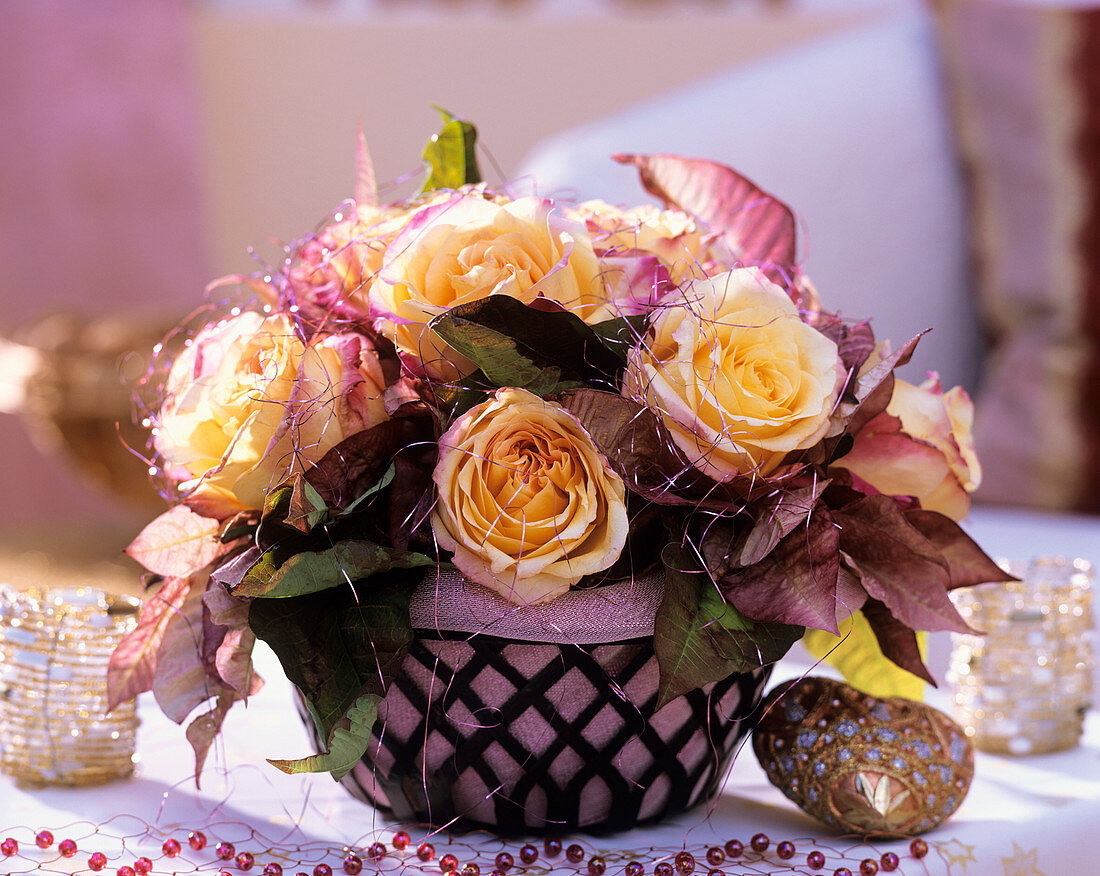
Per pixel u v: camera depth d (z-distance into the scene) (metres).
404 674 0.93
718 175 1.01
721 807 1.02
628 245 0.96
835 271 1.91
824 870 0.94
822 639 1.01
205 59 3.34
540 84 3.22
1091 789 1.04
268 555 0.90
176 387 0.97
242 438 0.92
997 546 1.45
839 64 2.00
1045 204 1.84
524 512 0.89
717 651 0.90
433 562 0.90
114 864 0.95
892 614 0.95
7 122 3.49
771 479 0.91
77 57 3.45
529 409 0.90
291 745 1.10
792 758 0.97
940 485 0.98
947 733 0.97
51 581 2.34
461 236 0.92
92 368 2.36
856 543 0.93
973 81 1.92
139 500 2.54
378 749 0.95
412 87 3.25
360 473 0.91
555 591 0.89
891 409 0.97
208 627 0.94
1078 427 1.74
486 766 0.93
